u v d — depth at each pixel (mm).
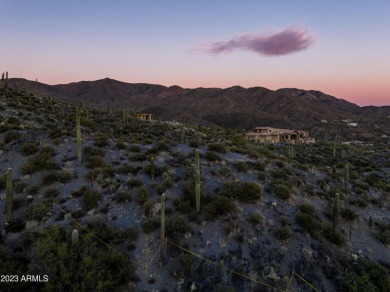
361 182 29594
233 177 22094
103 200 17562
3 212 15602
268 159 28656
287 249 15016
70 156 22656
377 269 14711
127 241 14586
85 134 30719
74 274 11602
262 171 24219
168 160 23844
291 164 29469
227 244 14828
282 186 20844
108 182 19172
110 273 12234
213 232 15547
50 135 26328
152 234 15031
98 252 12898
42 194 17438
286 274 13617
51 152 22656
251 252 14547
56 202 16688
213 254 14164
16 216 15375
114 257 12812
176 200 17688
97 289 11344
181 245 14406
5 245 13422
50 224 14828
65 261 12094
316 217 18562
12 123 28438
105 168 20969
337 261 15047
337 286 13695
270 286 12969
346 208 20578
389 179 42406
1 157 21391
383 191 29078
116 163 22703
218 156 25281
